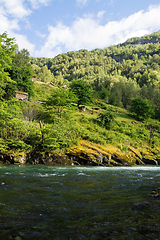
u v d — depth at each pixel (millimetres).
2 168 13117
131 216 4094
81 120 35125
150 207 4762
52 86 91750
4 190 6371
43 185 7465
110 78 138125
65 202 5184
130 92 91688
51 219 3887
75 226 3527
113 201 5344
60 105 32750
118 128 36094
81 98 48531
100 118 38281
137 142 29922
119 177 10430
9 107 28078
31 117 26859
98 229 3389
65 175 10594
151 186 7770
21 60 72438
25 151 18594
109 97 86625
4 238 2986
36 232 3240
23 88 48250
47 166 15836
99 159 18953
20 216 4031
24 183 7750
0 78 23219
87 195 6043
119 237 3064
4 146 17594
